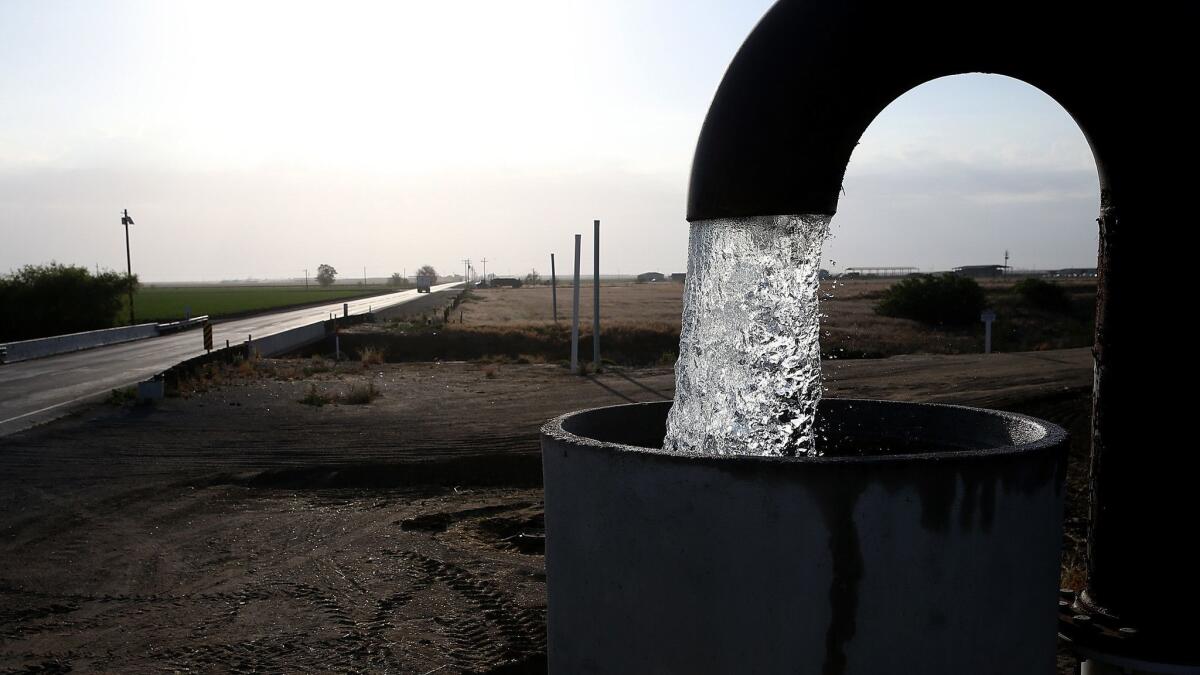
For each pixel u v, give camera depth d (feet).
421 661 18.52
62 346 115.24
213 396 62.95
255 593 23.39
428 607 21.74
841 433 12.78
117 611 22.41
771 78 8.86
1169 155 8.59
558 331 131.85
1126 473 9.28
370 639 19.81
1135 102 8.56
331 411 55.72
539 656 18.47
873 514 7.64
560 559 9.46
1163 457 9.02
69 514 32.68
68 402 61.82
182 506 33.76
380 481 37.99
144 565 26.32
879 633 7.72
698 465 7.98
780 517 7.73
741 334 10.37
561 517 9.41
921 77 8.95
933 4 8.41
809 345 10.53
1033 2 8.28
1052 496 8.45
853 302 202.39
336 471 39.01
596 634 8.95
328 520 31.24
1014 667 8.21
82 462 41.70
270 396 62.75
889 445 12.44
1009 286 243.40
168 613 22.15
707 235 10.02
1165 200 8.75
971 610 7.87
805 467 7.64
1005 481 7.93
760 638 7.86
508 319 185.57
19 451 44.45
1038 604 8.39
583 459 8.95
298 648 19.48
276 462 40.78
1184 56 8.20
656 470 8.23
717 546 7.96
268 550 27.58
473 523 30.50
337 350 99.55
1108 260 9.38
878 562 7.67
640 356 113.29
